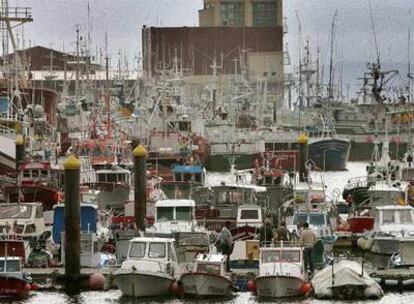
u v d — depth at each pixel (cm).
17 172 11238
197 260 7375
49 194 10350
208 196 10450
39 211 9131
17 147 11906
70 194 7919
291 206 10631
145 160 9619
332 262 7556
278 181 11912
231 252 7981
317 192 10931
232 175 13500
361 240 9488
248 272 7650
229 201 10262
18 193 9956
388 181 11712
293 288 7188
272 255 7406
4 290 7275
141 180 9562
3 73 14150
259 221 9444
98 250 8225
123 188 10950
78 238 7869
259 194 10750
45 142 13538
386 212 9388
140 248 7462
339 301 7119
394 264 8131
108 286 7606
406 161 13350
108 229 9225
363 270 7488
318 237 8675
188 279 7244
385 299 7188
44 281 7775
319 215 9431
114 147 12569
